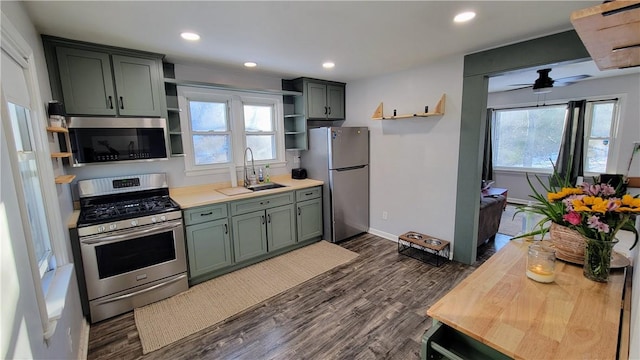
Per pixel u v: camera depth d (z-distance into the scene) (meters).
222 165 3.62
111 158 2.54
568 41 2.30
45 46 2.20
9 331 0.83
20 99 1.53
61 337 1.45
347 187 4.02
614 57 1.24
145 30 2.15
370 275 3.07
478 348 1.11
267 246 3.44
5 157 0.98
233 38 2.36
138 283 2.49
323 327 2.25
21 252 1.02
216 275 3.07
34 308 1.08
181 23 2.04
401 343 2.07
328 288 2.82
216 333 2.20
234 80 3.60
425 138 3.50
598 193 1.38
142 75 2.67
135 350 2.03
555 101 5.34
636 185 3.06
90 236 2.24
